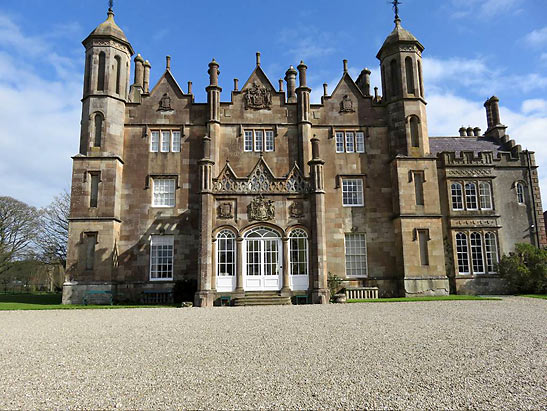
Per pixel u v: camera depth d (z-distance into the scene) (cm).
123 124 2669
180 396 604
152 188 2647
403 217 2577
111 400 589
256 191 2352
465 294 2681
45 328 1298
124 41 2702
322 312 1673
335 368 747
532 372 712
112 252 2445
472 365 761
